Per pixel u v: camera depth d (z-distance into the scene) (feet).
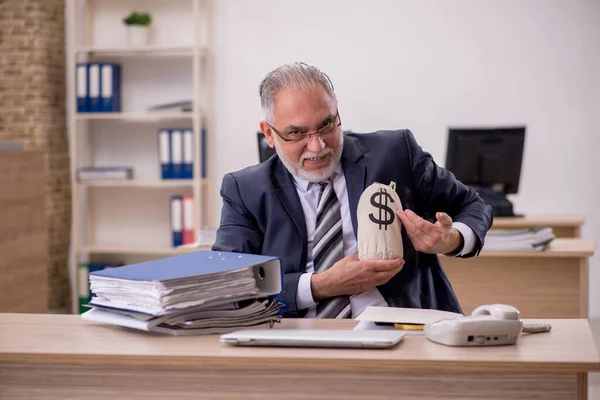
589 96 18.11
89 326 5.90
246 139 19.24
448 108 18.53
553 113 18.24
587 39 18.04
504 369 4.64
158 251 18.34
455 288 11.84
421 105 18.62
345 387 4.86
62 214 19.19
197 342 5.31
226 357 4.88
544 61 18.21
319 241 7.09
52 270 18.76
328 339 5.03
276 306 6.04
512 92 18.34
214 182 19.36
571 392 4.66
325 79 6.82
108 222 19.80
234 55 19.16
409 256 7.15
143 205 19.67
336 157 6.97
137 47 18.39
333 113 6.79
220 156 19.33
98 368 5.11
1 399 5.21
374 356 4.80
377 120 18.78
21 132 18.51
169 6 19.27
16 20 18.45
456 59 18.45
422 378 4.78
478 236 7.06
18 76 18.48
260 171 7.39
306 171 6.95
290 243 7.13
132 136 19.58
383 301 6.99
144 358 4.97
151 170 19.57
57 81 19.08
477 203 7.49
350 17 18.74
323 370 4.88
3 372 5.21
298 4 18.90
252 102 19.17
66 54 19.44
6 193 11.60
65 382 5.15
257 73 19.12
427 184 7.43
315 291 6.71
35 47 18.44
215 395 4.99
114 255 19.61
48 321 6.11
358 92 18.79
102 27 19.51
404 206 7.25
